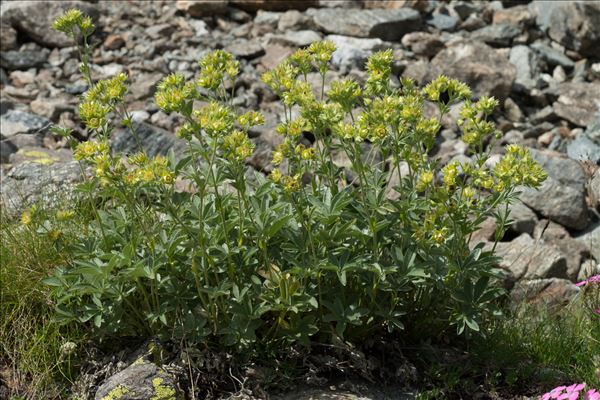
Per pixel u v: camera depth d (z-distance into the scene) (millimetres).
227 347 4281
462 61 7969
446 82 4375
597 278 4754
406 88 4445
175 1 9188
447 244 4414
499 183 4188
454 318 4332
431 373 4422
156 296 4195
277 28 8766
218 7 8906
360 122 3969
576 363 4648
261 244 4082
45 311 4676
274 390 4246
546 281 5523
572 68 8492
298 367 4332
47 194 5730
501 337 4652
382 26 8469
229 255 4078
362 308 4152
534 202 6438
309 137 7215
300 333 4168
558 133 7547
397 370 4375
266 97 7766
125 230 4363
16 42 8367
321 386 4289
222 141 4039
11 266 4863
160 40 8438
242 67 8125
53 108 7371
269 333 4332
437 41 8336
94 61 8234
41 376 4414
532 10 9070
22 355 4484
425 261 4242
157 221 4469
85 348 4531
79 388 4363
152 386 4051
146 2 9156
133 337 4496
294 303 4074
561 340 4711
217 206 4195
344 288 4230
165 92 3896
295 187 3900
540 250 5762
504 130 7539
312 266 4023
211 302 4168
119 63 8242
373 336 4465
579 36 8461
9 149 6754
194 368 4203
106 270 4055
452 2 9234
